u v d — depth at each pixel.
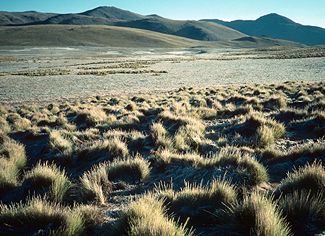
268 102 20.22
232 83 40.97
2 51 160.38
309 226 4.39
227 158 7.84
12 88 41.03
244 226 4.47
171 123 15.16
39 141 13.59
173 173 8.27
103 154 10.79
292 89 26.97
